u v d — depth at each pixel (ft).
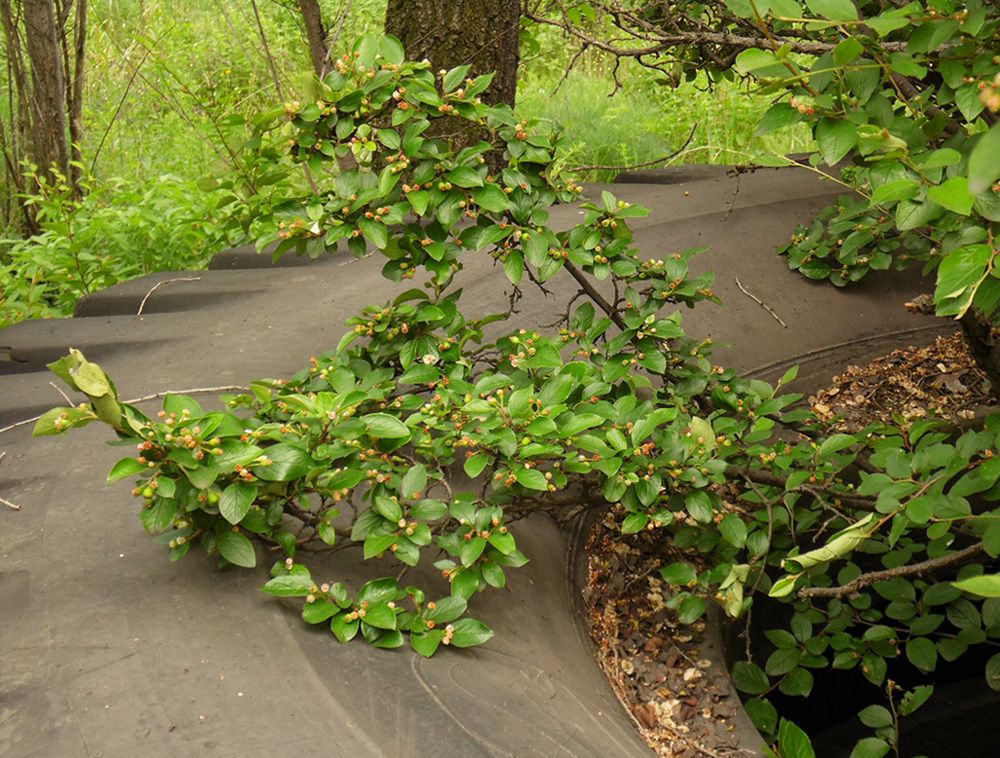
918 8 5.49
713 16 13.30
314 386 9.37
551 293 12.68
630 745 7.11
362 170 9.05
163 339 12.84
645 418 8.36
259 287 14.61
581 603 9.53
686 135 23.79
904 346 14.05
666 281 9.93
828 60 5.98
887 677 12.96
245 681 6.67
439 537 7.92
